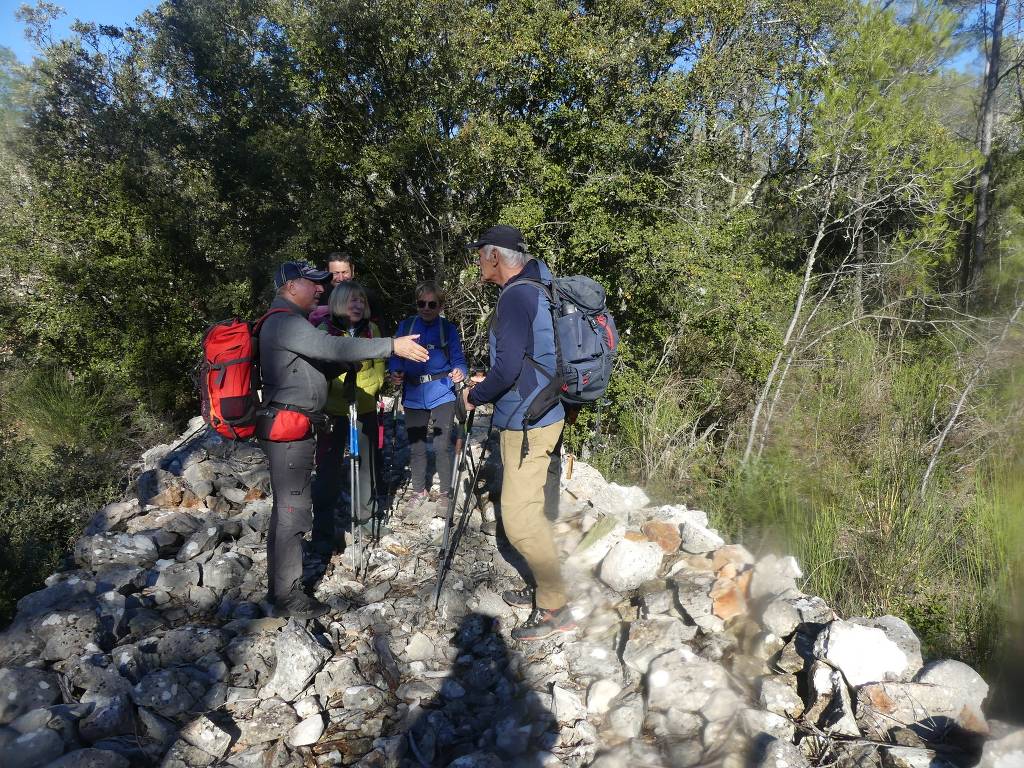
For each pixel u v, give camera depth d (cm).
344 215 1251
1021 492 526
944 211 830
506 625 353
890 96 834
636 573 372
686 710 279
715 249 945
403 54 1182
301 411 336
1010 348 682
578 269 981
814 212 985
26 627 328
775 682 299
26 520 491
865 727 268
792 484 664
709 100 1026
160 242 1148
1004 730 254
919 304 930
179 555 425
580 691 303
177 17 1241
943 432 677
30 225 1177
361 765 263
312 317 402
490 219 1138
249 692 305
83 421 995
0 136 1247
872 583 533
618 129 955
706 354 973
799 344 915
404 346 326
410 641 341
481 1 1099
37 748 254
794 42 1066
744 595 350
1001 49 1141
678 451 816
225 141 1252
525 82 1028
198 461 557
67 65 1220
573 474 518
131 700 289
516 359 302
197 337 1127
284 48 1281
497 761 256
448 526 387
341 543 448
